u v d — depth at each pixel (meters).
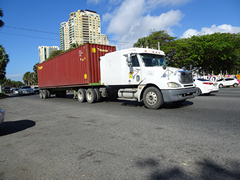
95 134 4.53
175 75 7.35
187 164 2.74
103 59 10.04
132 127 5.00
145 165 2.78
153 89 7.49
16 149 3.83
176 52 34.34
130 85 8.75
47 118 7.07
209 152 3.12
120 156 3.15
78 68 11.98
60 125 5.75
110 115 6.92
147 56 8.38
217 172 2.48
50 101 14.70
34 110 9.64
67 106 10.47
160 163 2.81
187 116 6.04
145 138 4.02
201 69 37.16
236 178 2.33
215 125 4.80
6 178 2.63
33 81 87.06
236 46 30.91
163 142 3.71
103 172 2.64
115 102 11.03
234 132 4.14
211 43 29.84
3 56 32.25
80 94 12.11
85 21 116.06
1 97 27.47
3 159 3.33
